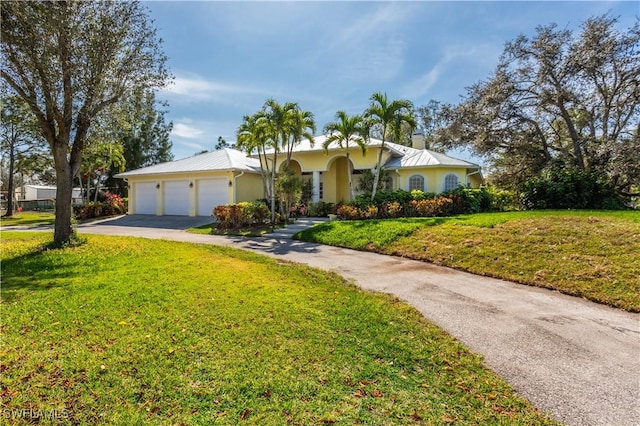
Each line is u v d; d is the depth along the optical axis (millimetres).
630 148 15406
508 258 8133
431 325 4645
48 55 9102
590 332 4496
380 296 5977
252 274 7336
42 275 6992
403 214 15789
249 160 24047
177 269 7629
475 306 5520
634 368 3561
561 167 17641
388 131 16422
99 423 2551
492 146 19844
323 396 2947
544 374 3426
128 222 20203
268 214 16891
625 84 17406
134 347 3721
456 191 16516
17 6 8359
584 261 7285
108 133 12164
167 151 38125
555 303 5695
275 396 2924
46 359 3443
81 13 9594
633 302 5488
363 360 3600
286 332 4215
